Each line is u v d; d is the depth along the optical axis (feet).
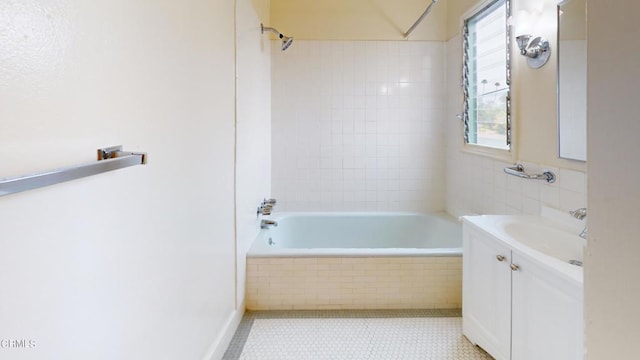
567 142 6.73
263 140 11.22
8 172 2.35
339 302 8.90
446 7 12.44
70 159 2.86
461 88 11.28
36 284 2.56
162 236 4.38
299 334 7.75
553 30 7.07
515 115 8.36
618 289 1.37
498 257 6.21
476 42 10.64
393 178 12.80
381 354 7.01
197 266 5.53
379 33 12.51
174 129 4.68
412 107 12.65
